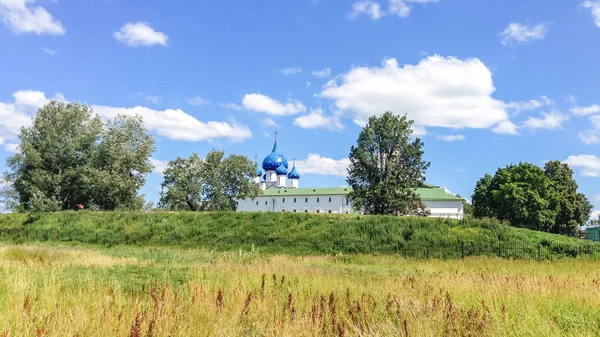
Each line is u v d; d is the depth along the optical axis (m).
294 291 10.16
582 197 76.75
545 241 35.09
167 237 40.03
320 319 7.54
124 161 61.59
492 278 14.65
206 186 85.62
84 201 62.44
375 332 7.02
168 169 83.75
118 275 13.18
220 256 25.62
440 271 20.50
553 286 12.50
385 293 10.64
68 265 16.34
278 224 41.09
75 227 44.16
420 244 36.12
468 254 33.84
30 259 19.22
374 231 38.28
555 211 67.56
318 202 101.94
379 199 58.28
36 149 59.31
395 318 7.89
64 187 60.44
